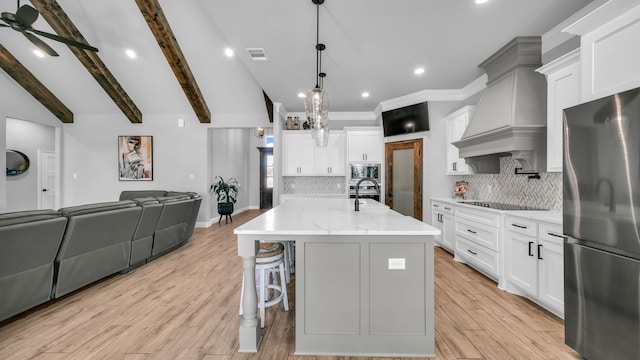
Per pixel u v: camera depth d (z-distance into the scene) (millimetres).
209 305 2365
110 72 4867
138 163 5957
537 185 2920
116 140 5965
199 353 1722
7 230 1831
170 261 3584
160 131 5957
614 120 1379
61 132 5918
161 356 1688
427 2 2258
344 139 5660
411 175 4754
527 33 2727
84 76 5059
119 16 3852
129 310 2271
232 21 2553
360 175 5328
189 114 5934
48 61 4734
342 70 3646
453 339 1876
